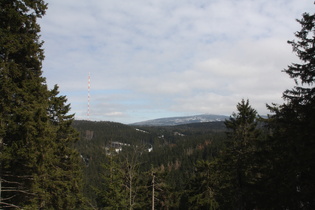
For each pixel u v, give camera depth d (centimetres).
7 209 1307
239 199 1947
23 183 1225
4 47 1023
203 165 2539
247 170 1892
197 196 2434
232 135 2045
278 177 1105
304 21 1079
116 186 1909
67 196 1744
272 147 1219
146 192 2509
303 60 1093
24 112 1013
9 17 1066
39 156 1077
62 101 2089
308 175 1012
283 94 1131
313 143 968
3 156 1004
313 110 1002
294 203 1018
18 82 1121
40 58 1266
